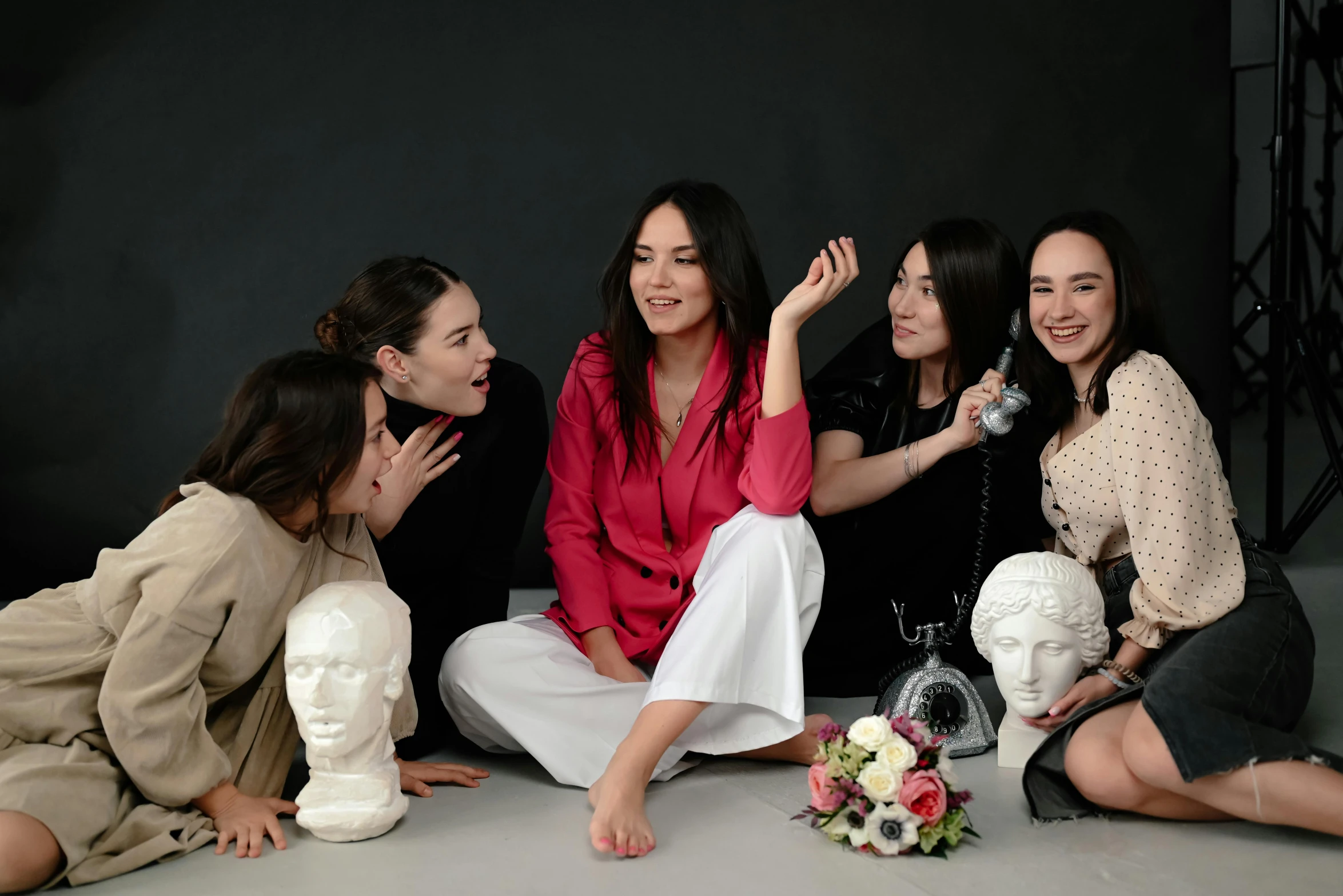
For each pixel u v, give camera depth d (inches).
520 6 198.1
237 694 101.7
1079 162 208.1
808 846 94.9
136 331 191.9
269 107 194.1
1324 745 113.5
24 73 187.6
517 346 200.5
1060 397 116.2
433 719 118.6
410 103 197.0
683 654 103.3
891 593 132.3
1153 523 103.2
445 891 87.3
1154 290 110.7
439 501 114.1
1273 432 197.8
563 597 119.6
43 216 189.5
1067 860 90.6
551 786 109.8
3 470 189.2
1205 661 95.5
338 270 196.5
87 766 89.4
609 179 201.0
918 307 122.7
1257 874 87.0
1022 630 103.7
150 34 190.7
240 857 93.0
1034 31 206.1
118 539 191.9
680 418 121.6
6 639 92.1
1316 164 405.4
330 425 93.1
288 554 96.0
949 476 126.6
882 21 203.9
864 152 205.2
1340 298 402.0
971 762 113.4
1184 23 207.0
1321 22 308.5
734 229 115.3
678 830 98.7
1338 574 185.8
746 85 202.5
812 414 133.3
